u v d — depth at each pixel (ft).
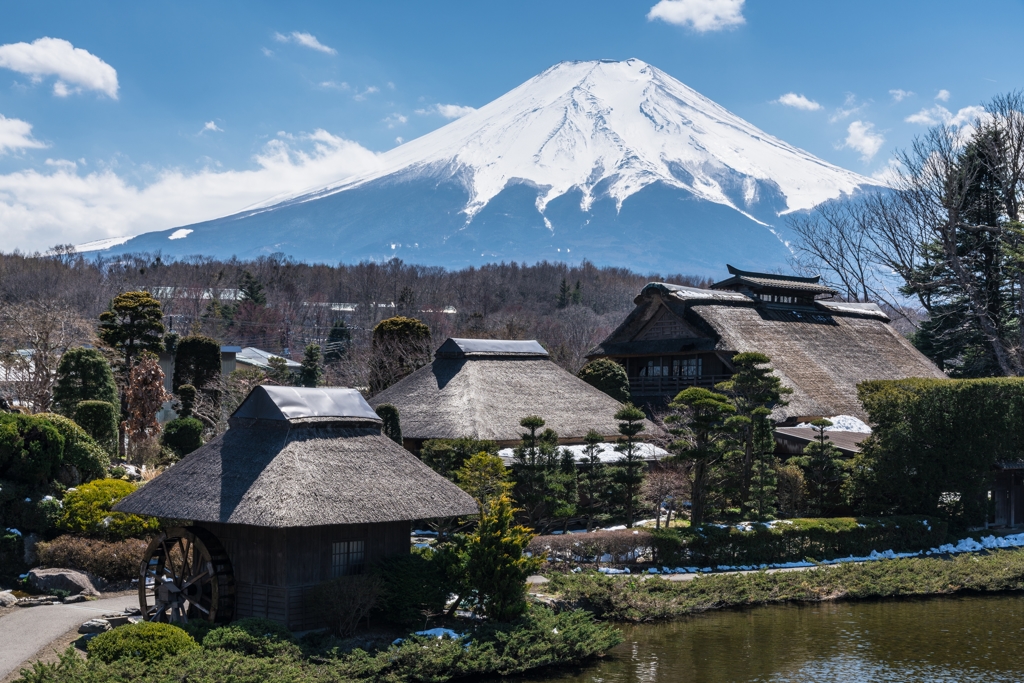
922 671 77.61
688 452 114.83
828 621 94.68
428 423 135.23
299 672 65.05
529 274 629.51
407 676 69.62
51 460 98.37
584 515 123.44
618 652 82.94
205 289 498.28
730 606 99.71
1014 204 229.66
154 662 62.44
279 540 75.61
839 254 300.81
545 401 143.33
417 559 81.66
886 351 203.10
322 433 81.25
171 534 78.02
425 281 570.87
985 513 135.95
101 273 499.10
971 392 132.67
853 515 136.15
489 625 79.97
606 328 425.69
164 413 190.29
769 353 176.65
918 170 254.27
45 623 76.54
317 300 520.42
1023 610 100.32
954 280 238.68
